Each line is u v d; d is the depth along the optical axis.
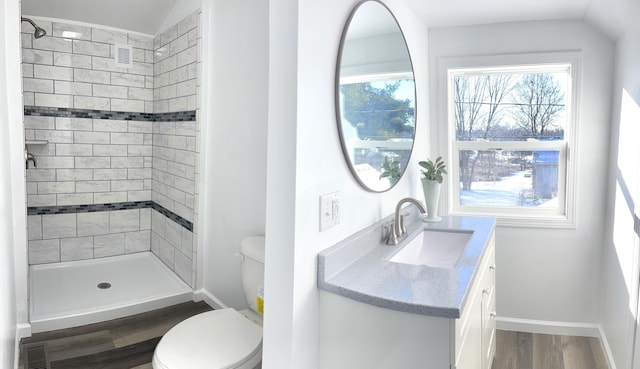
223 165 2.81
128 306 2.81
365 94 1.83
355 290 1.38
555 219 2.83
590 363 2.47
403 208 2.39
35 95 3.38
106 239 3.75
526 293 2.92
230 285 2.79
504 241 2.94
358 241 1.72
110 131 3.69
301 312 1.40
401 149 2.34
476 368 1.70
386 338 1.36
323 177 1.51
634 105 2.08
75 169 3.58
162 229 3.65
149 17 3.46
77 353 2.35
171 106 3.39
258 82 2.47
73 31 3.48
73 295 2.99
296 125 1.35
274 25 1.38
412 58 2.57
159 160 3.68
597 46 2.67
